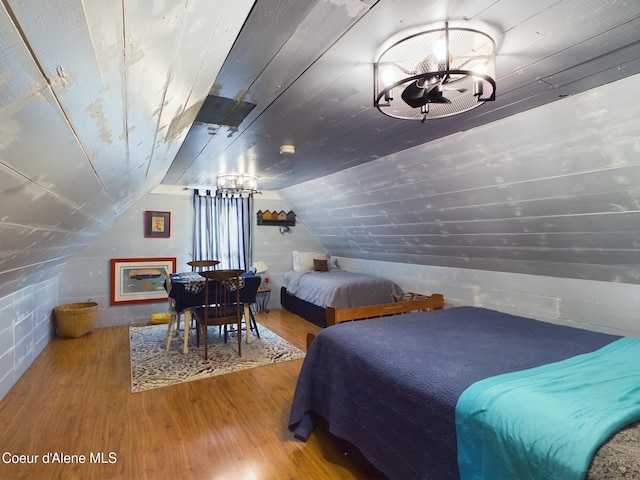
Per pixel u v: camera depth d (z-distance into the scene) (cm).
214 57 105
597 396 130
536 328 236
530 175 229
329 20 116
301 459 199
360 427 181
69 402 257
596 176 202
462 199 289
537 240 276
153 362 337
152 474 184
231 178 410
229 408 253
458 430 133
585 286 280
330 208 473
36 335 345
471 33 122
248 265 556
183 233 508
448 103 154
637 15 114
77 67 55
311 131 234
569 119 186
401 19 116
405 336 216
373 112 200
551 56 140
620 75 155
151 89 90
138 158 167
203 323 350
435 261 410
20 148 67
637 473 94
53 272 382
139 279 480
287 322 495
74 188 131
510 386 140
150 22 58
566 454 105
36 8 36
